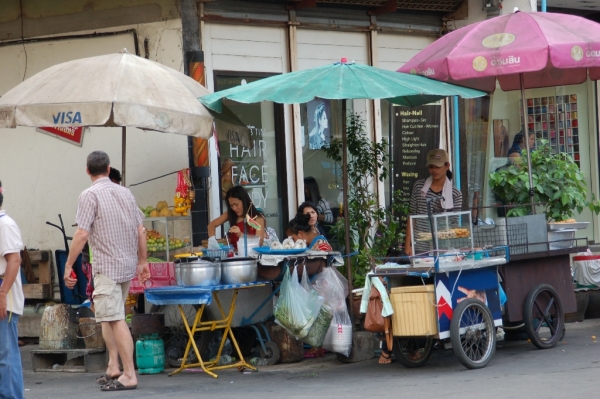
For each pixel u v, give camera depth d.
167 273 8.74
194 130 8.74
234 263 8.42
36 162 11.36
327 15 12.08
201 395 7.55
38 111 8.44
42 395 7.86
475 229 8.79
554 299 9.30
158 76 8.84
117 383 7.91
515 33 9.20
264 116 11.45
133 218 7.93
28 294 11.15
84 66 8.77
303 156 11.95
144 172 10.64
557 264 9.36
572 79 10.77
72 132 11.11
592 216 15.26
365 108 12.63
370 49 12.59
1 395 6.80
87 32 10.97
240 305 9.06
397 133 13.04
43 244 11.36
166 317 9.28
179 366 9.12
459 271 8.28
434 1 13.03
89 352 9.02
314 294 8.59
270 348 9.16
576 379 7.50
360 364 9.04
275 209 11.53
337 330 8.81
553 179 11.30
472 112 13.70
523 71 8.95
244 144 10.20
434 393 7.17
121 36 10.77
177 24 10.46
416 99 10.71
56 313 9.29
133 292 8.95
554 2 14.72
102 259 7.78
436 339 8.61
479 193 13.82
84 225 7.70
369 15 12.57
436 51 9.67
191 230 9.63
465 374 8.06
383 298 8.27
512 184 11.10
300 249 8.56
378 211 10.59
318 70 8.79
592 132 15.09
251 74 11.27
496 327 8.68
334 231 10.59
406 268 8.27
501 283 8.86
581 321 11.52
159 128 8.48
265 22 11.35
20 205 11.47
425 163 13.18
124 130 9.48
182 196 9.73
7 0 11.41
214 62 10.88
